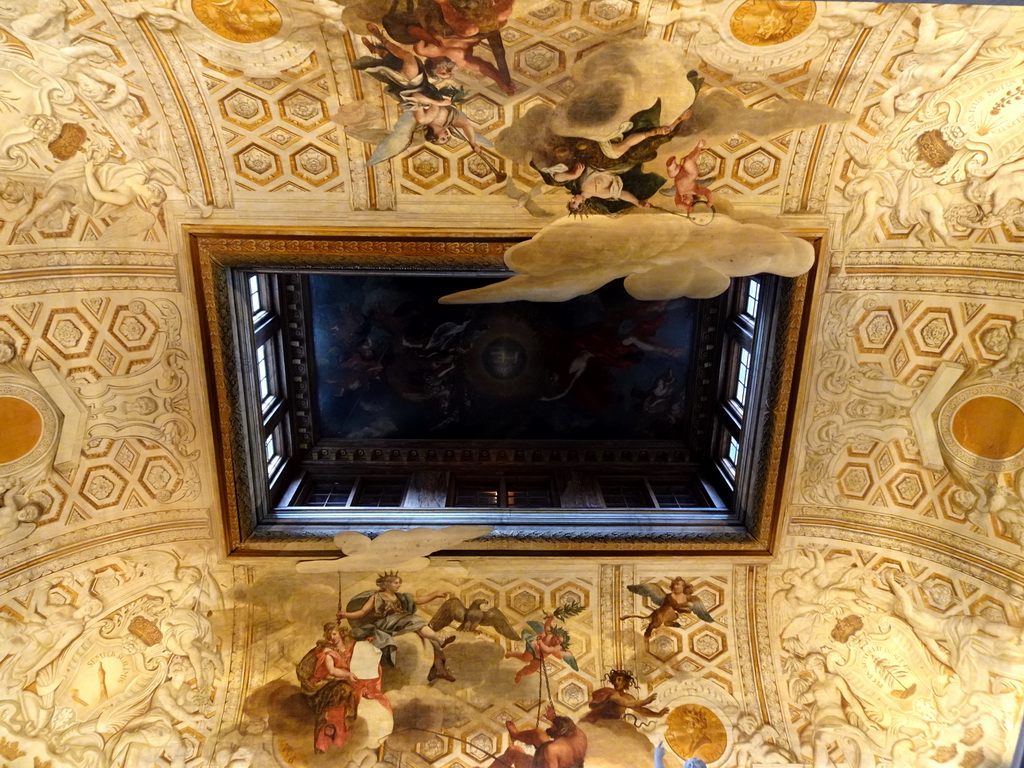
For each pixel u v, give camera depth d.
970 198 7.59
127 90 7.07
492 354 12.77
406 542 9.98
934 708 8.99
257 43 6.71
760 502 9.80
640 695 9.80
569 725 9.68
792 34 6.57
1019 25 6.31
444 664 9.93
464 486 12.77
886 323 8.50
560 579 10.06
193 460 9.33
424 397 12.95
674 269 8.56
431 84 7.01
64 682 8.82
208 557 9.77
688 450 12.93
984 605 8.66
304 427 12.63
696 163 7.62
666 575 10.06
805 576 9.88
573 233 8.18
